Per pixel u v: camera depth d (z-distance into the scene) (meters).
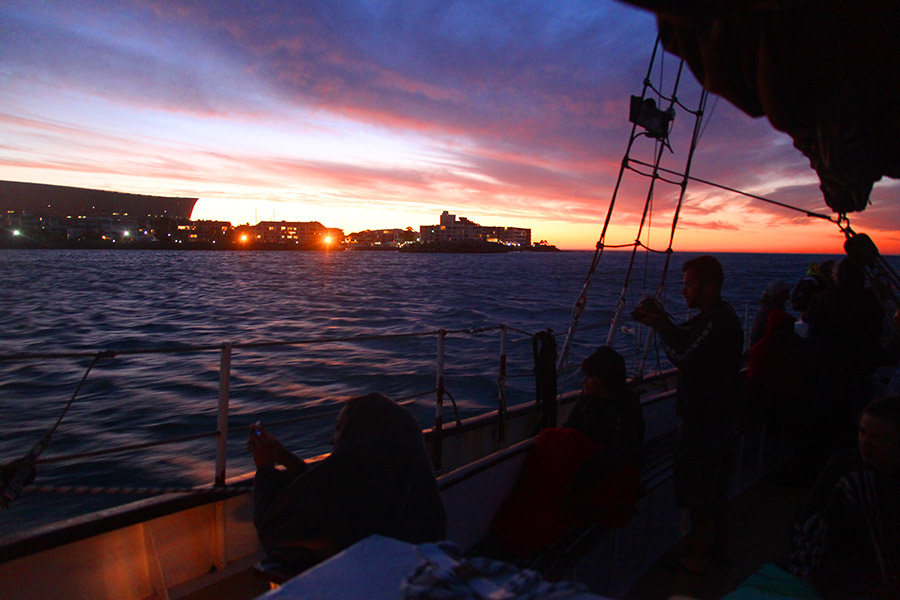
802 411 3.74
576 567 2.38
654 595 2.66
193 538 2.51
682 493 2.78
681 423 2.78
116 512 2.28
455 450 3.91
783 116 1.09
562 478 2.56
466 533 2.47
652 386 5.13
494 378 11.84
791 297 5.18
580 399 2.99
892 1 0.92
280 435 8.08
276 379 11.51
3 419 8.77
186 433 8.19
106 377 11.48
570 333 3.83
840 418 3.68
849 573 1.78
